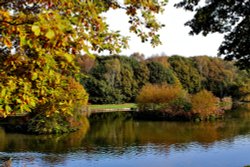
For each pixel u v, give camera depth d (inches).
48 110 304.5
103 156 966.4
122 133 1386.6
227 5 520.4
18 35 160.7
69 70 239.3
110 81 3176.7
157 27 256.7
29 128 1368.1
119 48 238.1
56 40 151.1
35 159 928.3
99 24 201.9
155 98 2217.0
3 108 200.8
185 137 1266.0
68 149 1061.1
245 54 540.7
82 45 169.2
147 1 234.5
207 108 1806.1
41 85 238.8
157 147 1087.0
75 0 193.5
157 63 3309.5
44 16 145.8
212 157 948.6
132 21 251.8
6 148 1067.9
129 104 3125.0
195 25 558.9
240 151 1015.6
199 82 3494.1
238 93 3243.1
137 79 3287.4
